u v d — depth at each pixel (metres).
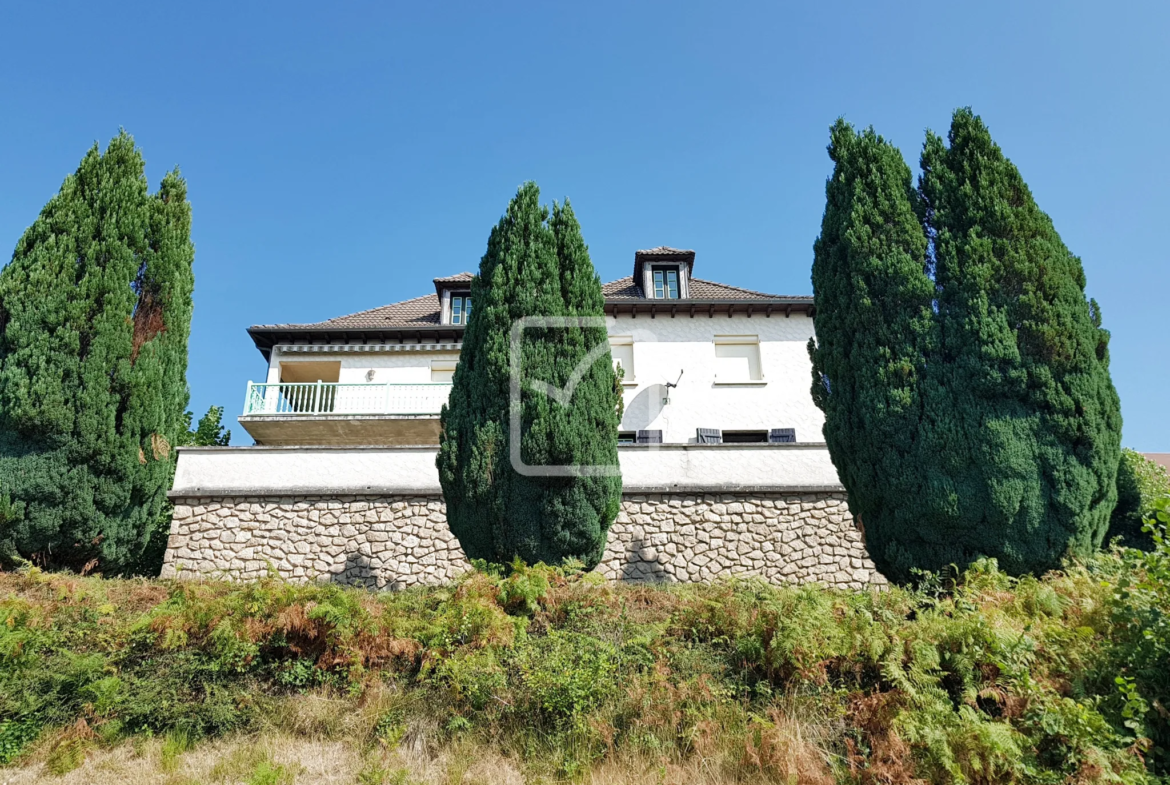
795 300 18.45
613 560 11.84
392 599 8.20
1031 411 8.34
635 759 5.88
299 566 11.83
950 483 8.28
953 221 9.45
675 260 19.67
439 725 6.35
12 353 9.90
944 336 8.93
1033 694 5.55
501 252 10.56
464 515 9.48
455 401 10.10
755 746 5.77
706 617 7.25
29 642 6.58
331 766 5.96
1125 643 5.73
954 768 5.20
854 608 6.89
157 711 6.27
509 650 6.86
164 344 11.15
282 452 12.62
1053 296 8.63
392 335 18.89
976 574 7.47
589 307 10.39
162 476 10.84
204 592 7.53
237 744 6.17
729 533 12.10
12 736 6.00
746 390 18.20
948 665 6.13
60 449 9.78
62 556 9.96
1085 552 7.95
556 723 6.27
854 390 9.40
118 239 10.91
